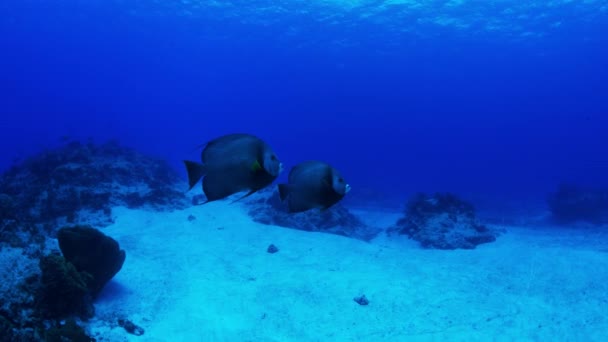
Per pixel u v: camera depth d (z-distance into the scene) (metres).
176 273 10.38
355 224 18.28
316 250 12.82
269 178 1.82
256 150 1.76
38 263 7.02
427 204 17.39
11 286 6.18
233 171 1.69
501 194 34.28
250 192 1.76
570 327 7.70
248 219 16.58
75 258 7.83
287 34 48.59
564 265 10.70
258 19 43.94
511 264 11.33
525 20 37.75
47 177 16.94
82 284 6.93
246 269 10.98
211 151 1.66
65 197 15.35
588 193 21.69
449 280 10.37
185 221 15.95
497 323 7.99
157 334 7.16
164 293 9.05
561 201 21.69
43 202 15.14
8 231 7.71
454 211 16.84
